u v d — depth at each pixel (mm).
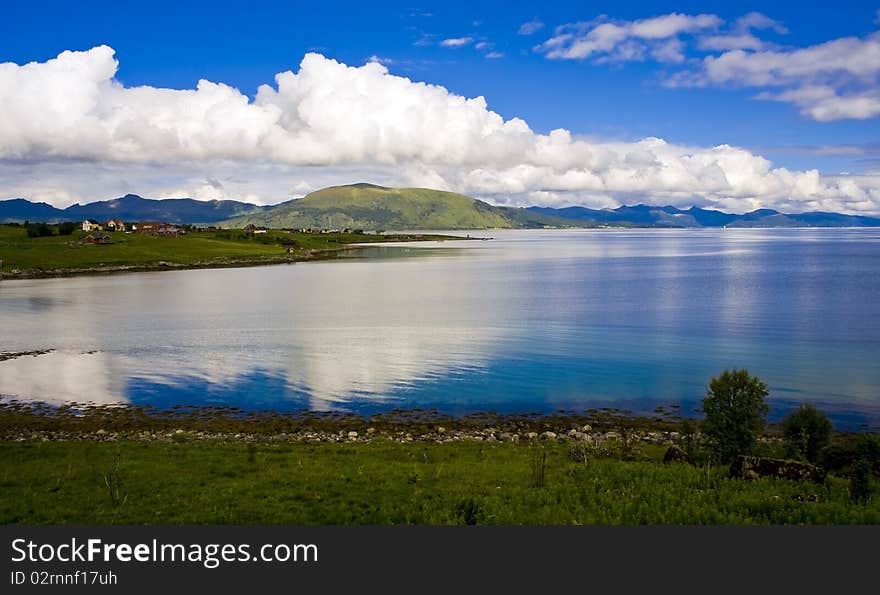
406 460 29172
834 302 100562
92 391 49094
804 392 46219
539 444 34344
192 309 101250
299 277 167625
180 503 22188
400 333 75812
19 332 78375
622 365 56688
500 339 70812
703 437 31547
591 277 158000
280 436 37344
